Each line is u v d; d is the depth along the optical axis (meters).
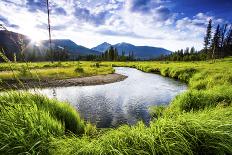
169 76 34.44
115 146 3.32
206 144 3.47
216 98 8.35
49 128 3.92
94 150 3.29
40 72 28.30
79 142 3.58
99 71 39.53
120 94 17.72
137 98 15.88
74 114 6.45
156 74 40.03
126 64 82.69
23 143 3.08
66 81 24.67
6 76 16.28
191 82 22.50
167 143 3.24
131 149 3.26
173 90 19.66
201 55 95.00
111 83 25.34
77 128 6.12
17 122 3.48
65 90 19.55
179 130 3.59
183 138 3.34
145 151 3.21
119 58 131.12
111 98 15.95
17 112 3.63
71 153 3.30
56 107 5.96
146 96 16.69
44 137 3.36
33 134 3.29
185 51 123.88
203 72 24.30
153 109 11.31
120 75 35.12
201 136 3.61
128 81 27.45
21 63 4.24
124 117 10.63
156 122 4.18
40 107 4.79
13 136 3.07
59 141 3.39
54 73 29.02
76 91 19.12
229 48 96.75
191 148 3.40
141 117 10.53
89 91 19.23
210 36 84.50
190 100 8.34
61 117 5.91
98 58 133.12
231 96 8.45
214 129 3.68
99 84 24.25
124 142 3.38
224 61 65.75
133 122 9.75
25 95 4.55
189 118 4.03
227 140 3.49
